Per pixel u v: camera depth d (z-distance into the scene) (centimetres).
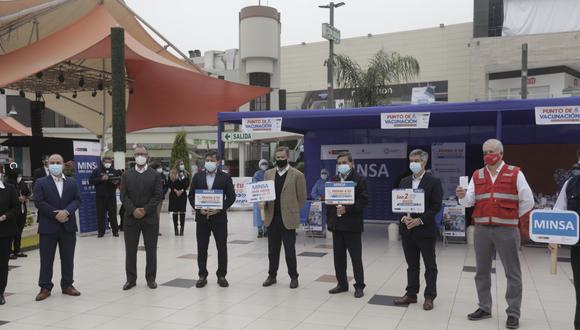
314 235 1194
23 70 1321
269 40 3275
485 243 537
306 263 873
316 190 1174
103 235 1189
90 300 638
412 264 610
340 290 669
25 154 1986
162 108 1944
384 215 1370
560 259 912
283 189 696
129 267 699
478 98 3216
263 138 2028
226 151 3416
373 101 1806
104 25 1513
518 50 3134
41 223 649
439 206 586
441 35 4112
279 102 3512
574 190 473
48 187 648
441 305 607
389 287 699
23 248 993
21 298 650
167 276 773
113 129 1244
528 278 759
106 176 1160
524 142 1255
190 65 1870
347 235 647
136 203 694
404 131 1347
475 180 544
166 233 1252
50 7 1489
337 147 1390
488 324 534
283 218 693
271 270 714
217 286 707
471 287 697
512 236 520
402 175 1349
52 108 2319
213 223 703
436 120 1181
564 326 529
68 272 664
